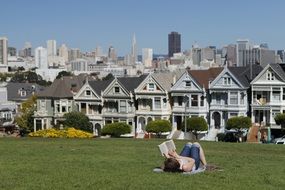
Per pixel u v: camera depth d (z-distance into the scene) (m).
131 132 80.62
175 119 84.88
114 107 90.00
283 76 78.38
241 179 19.03
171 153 20.22
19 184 17.59
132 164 22.81
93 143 37.44
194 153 20.55
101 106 90.88
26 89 136.88
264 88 79.19
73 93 97.19
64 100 96.56
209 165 21.80
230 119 73.94
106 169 21.09
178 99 84.69
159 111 85.44
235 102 80.62
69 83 99.19
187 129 77.25
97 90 91.81
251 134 73.00
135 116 87.81
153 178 18.69
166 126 75.50
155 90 85.81
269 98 79.19
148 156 26.41
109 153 28.02
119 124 74.19
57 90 97.75
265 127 74.62
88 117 90.94
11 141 40.28
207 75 86.38
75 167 21.64
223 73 81.25
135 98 87.50
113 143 37.81
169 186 17.34
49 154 27.31
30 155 26.78
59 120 96.50
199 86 82.19
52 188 16.95
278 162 25.38
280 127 75.56
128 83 89.94
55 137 51.34
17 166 21.86
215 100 82.12
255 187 17.58
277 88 78.50
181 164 19.97
